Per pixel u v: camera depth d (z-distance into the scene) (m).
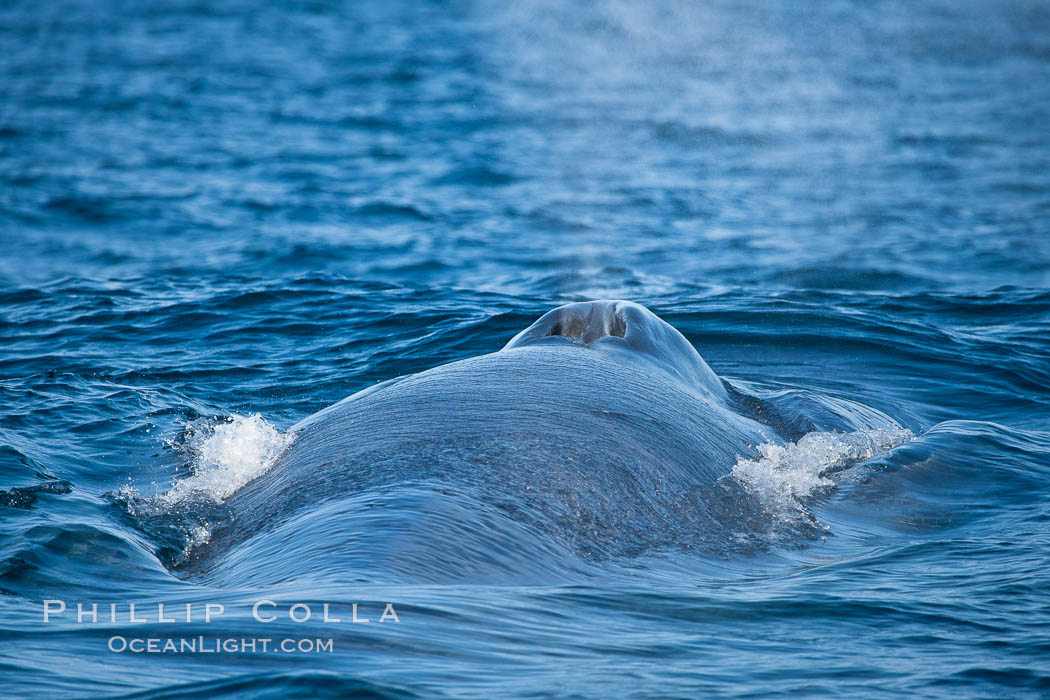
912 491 30.12
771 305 52.66
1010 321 53.50
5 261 75.25
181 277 68.00
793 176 116.75
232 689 15.30
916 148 135.38
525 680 16.16
